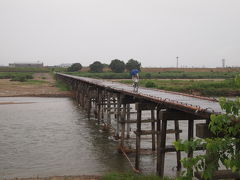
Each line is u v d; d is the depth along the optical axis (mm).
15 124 34438
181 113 13820
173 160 20266
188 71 140250
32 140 26672
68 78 79188
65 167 19328
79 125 33844
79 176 16922
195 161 4816
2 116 40219
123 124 22562
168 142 24078
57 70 174875
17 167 19328
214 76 110312
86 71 133625
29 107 49719
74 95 64625
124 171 18422
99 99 34938
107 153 22469
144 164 19672
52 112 44031
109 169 18844
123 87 29547
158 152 15578
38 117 39469
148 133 18438
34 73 164000
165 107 15352
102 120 35625
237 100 5039
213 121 5066
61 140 26656
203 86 68312
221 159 4832
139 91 23719
